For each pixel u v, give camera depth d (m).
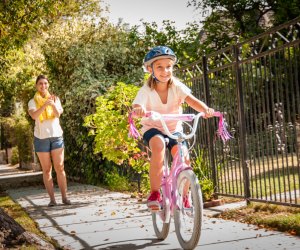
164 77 4.24
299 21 5.00
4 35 11.48
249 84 6.04
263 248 4.02
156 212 4.43
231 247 4.16
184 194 4.11
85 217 6.45
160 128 4.34
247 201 6.20
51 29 14.69
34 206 8.05
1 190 12.20
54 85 14.20
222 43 17.72
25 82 18.20
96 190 10.05
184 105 7.97
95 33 14.77
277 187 7.49
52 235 5.25
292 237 4.34
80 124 12.28
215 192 7.02
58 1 12.24
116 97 8.45
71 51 13.76
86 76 13.27
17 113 28.33
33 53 18.17
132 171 10.62
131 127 4.20
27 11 11.35
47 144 7.83
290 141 5.27
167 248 4.30
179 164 4.13
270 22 18.31
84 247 4.54
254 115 5.96
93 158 11.60
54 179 13.38
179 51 15.48
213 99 7.05
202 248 4.20
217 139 7.00
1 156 41.38
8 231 4.32
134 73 14.26
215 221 5.48
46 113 7.85
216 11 18.39
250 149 6.15
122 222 5.84
